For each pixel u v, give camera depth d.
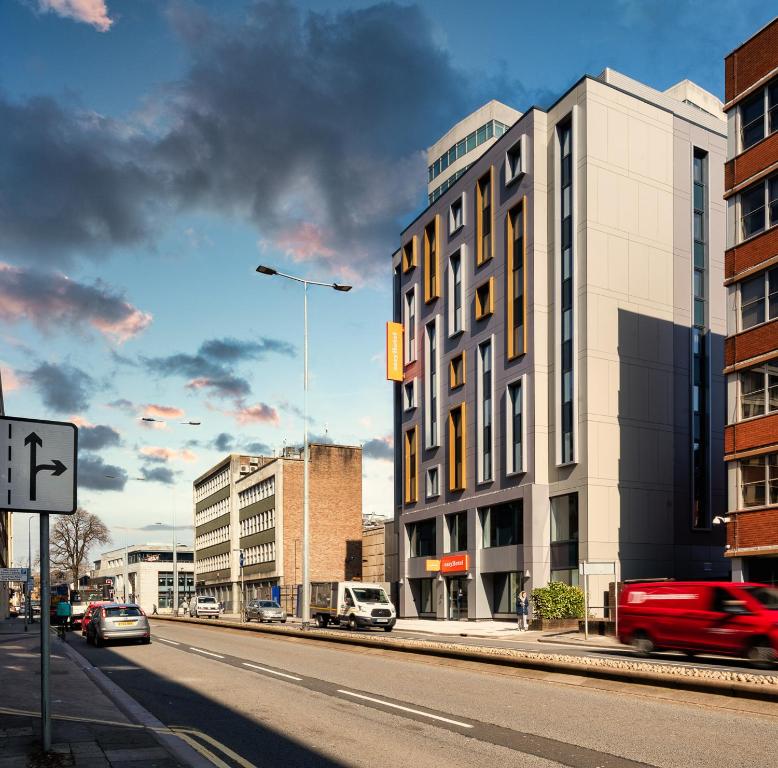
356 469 80.31
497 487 46.62
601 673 15.01
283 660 21.22
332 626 42.16
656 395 43.25
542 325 44.75
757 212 32.03
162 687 15.67
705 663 19.08
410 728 10.91
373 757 9.14
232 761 8.89
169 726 11.18
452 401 52.34
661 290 44.38
